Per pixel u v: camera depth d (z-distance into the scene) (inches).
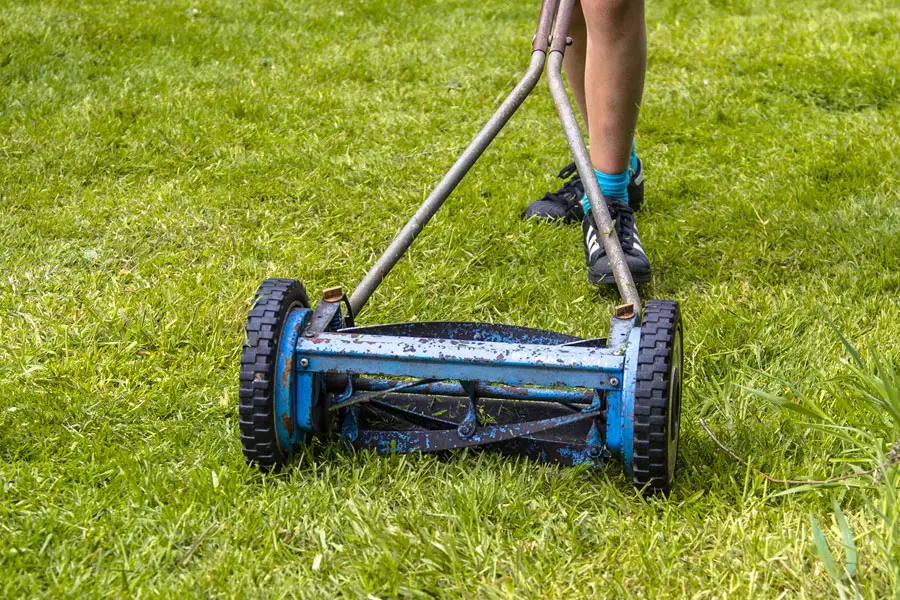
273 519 77.3
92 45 206.7
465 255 130.6
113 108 173.8
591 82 116.0
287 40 224.2
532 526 77.5
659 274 126.5
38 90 181.0
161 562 73.0
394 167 157.2
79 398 96.3
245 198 144.6
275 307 79.1
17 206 141.1
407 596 70.0
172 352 107.3
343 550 74.0
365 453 84.4
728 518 76.7
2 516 78.2
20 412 93.3
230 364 104.7
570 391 84.4
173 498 80.3
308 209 143.2
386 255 94.7
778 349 106.1
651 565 71.5
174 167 156.5
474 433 83.4
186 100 181.3
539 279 124.0
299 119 175.8
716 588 70.0
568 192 139.7
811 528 73.8
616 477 83.5
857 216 138.6
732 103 187.9
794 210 141.9
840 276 123.3
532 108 187.8
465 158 99.7
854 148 161.6
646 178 155.6
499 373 77.3
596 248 116.3
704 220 140.5
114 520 77.3
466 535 74.7
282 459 82.0
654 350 74.5
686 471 83.3
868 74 193.6
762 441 87.5
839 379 93.3
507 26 246.7
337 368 79.4
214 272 123.4
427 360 77.9
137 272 124.3
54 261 125.9
